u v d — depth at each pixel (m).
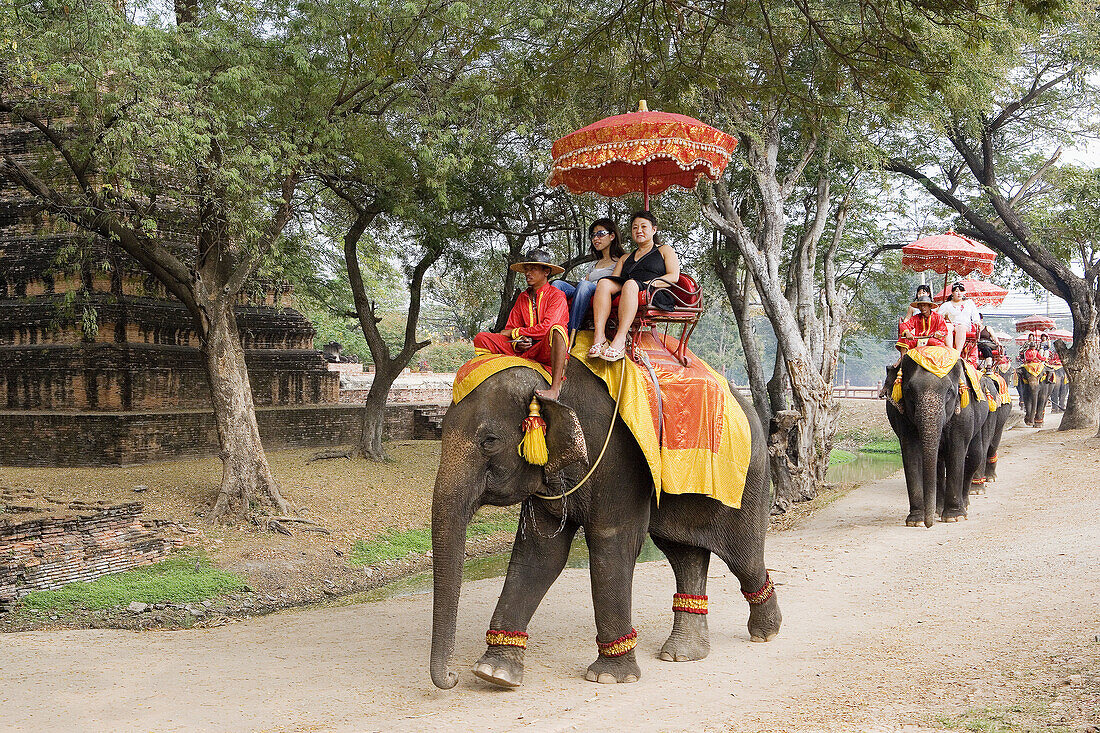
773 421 18.73
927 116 17.45
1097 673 5.41
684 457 6.26
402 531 17.44
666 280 6.30
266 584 13.77
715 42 13.55
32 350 20.12
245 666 6.96
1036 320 33.72
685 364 6.61
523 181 20.36
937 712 5.01
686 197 19.05
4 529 12.01
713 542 6.79
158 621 11.84
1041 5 8.34
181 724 5.44
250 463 16.16
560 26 14.99
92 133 13.56
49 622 11.46
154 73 12.77
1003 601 8.02
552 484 5.95
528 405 5.81
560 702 5.71
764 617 7.20
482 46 14.05
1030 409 31.23
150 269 15.74
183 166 13.86
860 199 25.30
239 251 17.08
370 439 22.28
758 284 19.14
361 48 12.61
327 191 21.94
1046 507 13.10
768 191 18.98
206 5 15.30
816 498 18.16
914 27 9.45
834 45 10.09
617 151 6.54
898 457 33.91
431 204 19.81
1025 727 4.58
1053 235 25.38
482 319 26.42
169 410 20.69
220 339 16.08
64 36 12.17
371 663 6.92
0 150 20.66
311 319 41.81
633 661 6.24
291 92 15.18
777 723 5.02
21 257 20.67
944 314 13.70
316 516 16.89
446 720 5.37
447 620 5.50
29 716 5.70
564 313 6.08
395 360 22.30
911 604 8.25
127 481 16.95
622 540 6.18
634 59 10.79
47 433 18.58
